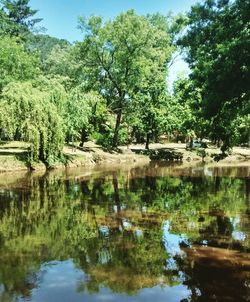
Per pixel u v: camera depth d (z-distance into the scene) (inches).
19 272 344.5
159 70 1863.9
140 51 1774.1
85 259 377.1
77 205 631.2
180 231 475.5
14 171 1079.0
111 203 649.0
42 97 1122.0
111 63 1811.0
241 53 503.2
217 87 542.0
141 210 596.7
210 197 713.0
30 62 1512.1
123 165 1401.3
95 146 1766.7
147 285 318.7
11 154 1167.0
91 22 1753.2
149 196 721.0
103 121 1995.6
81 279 330.0
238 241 434.3
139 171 1185.4
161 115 1833.2
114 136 1838.1
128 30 1718.8
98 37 1756.9
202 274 341.7
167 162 1585.9
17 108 1052.5
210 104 576.1
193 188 829.2
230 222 521.0
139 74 1795.0
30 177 973.2
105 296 299.4
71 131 1384.1
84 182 904.3
